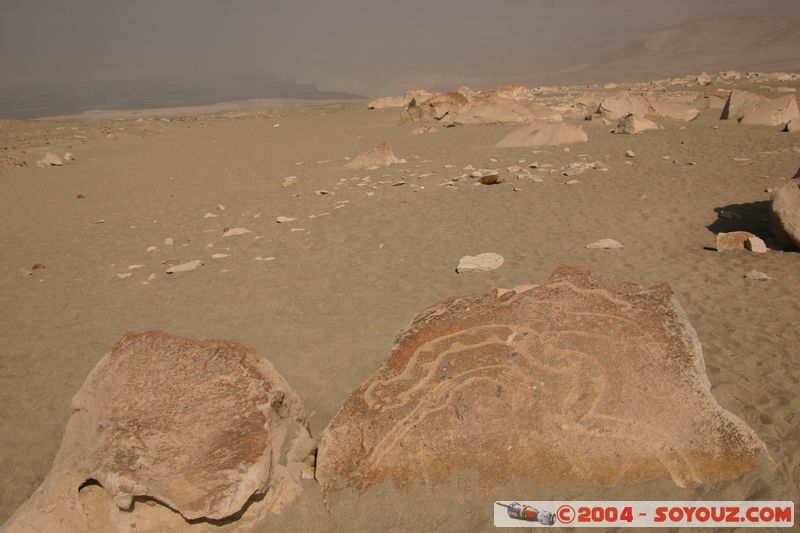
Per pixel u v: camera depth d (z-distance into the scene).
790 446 3.20
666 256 6.35
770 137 13.20
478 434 3.19
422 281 6.25
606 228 7.45
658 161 11.34
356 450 3.32
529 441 3.13
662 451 3.04
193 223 9.76
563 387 3.25
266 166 15.46
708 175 9.81
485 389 3.31
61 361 5.16
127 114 56.50
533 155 13.32
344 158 15.65
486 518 2.94
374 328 5.29
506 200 9.22
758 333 4.55
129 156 19.36
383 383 3.55
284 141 21.06
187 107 69.94
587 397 3.19
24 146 22.09
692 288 5.48
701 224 7.35
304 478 3.30
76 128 27.91
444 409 3.30
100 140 23.91
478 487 3.07
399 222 8.54
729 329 4.66
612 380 3.23
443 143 16.73
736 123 16.22
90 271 7.64
